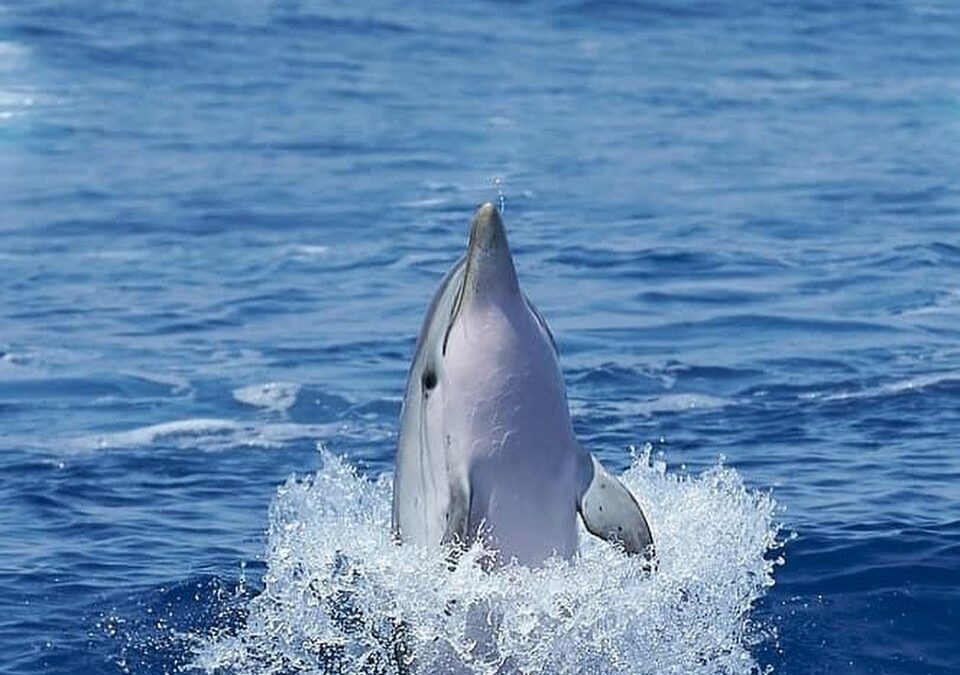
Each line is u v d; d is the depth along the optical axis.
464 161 85.62
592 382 43.59
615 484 19.83
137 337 51.88
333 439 39.59
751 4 136.75
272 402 43.38
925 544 27.59
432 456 20.25
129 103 100.69
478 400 19.50
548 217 71.19
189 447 39.12
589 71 114.56
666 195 76.56
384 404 42.94
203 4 127.12
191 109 99.56
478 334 19.47
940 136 94.00
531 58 118.50
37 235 69.19
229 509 33.31
